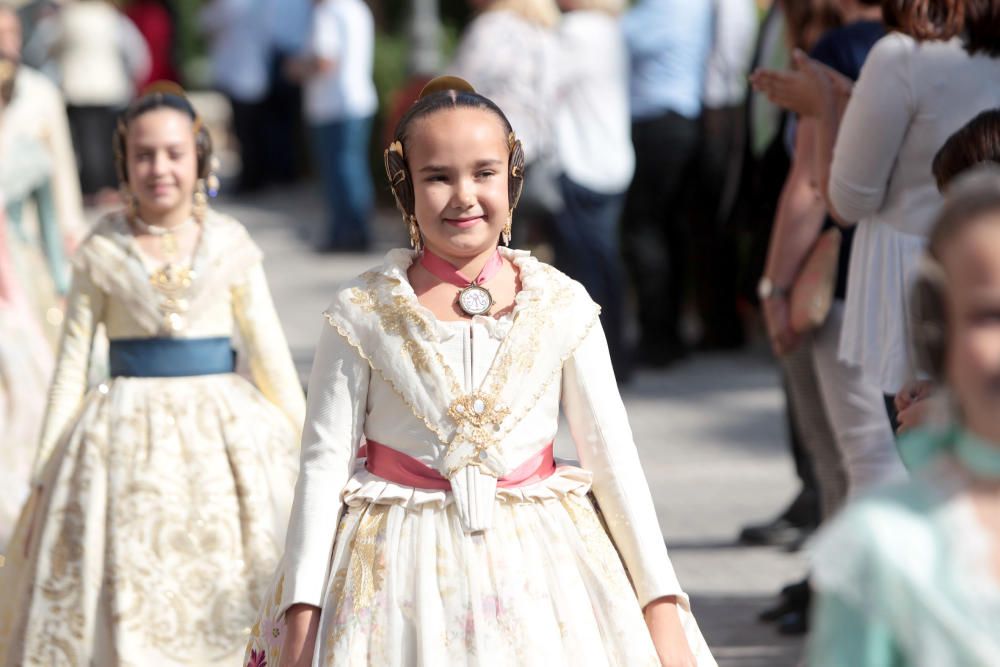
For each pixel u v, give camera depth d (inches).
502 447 259.8
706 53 762.8
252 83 1569.9
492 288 271.4
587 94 734.5
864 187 347.3
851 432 385.4
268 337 390.0
